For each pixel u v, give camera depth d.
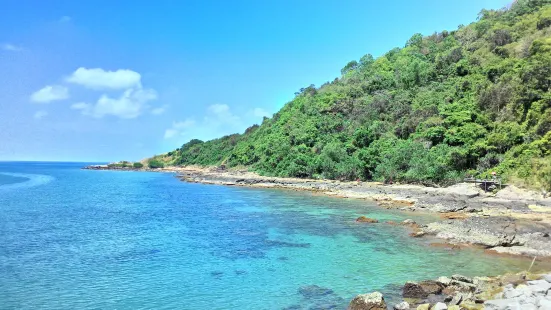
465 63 82.88
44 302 15.30
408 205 43.34
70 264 20.56
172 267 20.28
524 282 16.23
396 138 71.94
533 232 25.75
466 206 38.47
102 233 28.88
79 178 107.19
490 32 87.94
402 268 20.19
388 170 62.75
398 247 24.58
